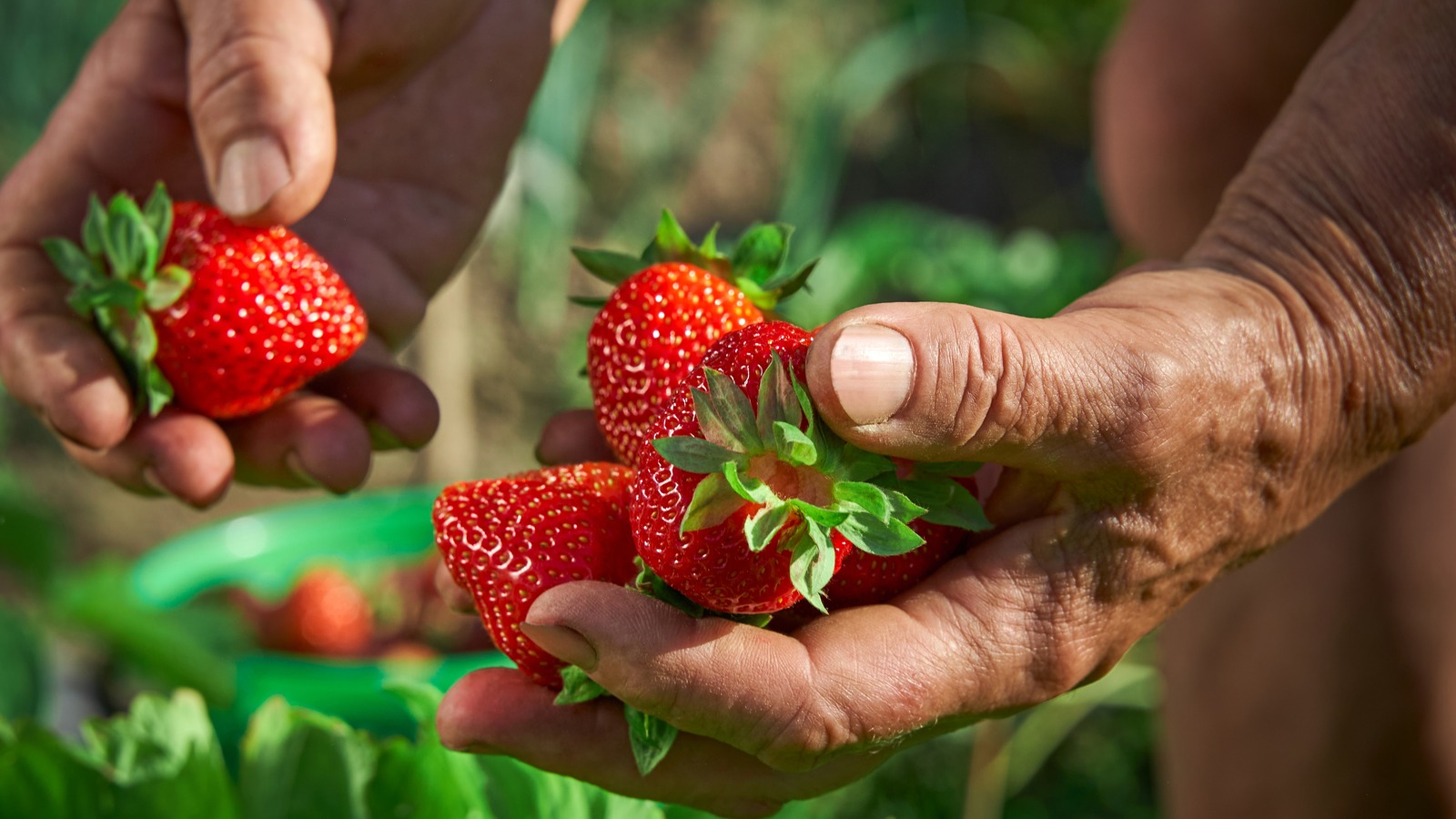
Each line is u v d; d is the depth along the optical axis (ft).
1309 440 1.58
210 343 1.73
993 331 1.45
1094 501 1.53
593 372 1.60
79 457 1.80
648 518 1.47
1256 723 2.00
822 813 2.45
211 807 1.81
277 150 1.73
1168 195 2.15
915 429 1.44
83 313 1.76
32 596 2.54
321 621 2.52
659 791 1.57
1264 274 1.58
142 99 1.87
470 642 2.56
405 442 1.85
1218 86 2.06
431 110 1.96
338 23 1.85
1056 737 2.73
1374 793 1.93
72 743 1.80
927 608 1.53
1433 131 1.57
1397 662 1.91
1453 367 1.60
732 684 1.47
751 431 1.43
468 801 1.75
